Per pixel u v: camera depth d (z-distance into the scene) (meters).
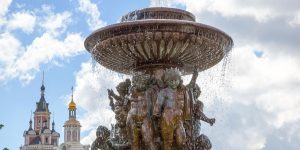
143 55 14.84
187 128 14.59
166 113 13.94
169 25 13.84
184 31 13.99
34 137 154.75
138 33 14.02
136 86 14.42
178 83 14.27
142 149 14.27
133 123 14.17
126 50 14.69
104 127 15.82
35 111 158.75
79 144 127.81
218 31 14.39
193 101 14.75
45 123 157.75
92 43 15.09
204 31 14.14
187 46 14.44
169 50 14.53
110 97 15.67
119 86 15.45
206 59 15.46
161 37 14.05
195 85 15.38
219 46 14.85
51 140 156.50
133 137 14.15
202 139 14.73
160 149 14.16
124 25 13.99
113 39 14.38
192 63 15.59
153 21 13.77
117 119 15.12
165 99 14.12
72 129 128.12
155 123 14.22
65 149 127.62
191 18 15.07
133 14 15.03
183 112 14.33
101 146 15.66
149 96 14.31
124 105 14.94
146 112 14.16
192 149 14.62
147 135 13.99
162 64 14.97
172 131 13.94
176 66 15.13
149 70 15.08
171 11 14.82
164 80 14.48
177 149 14.05
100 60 15.71
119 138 15.01
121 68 16.14
